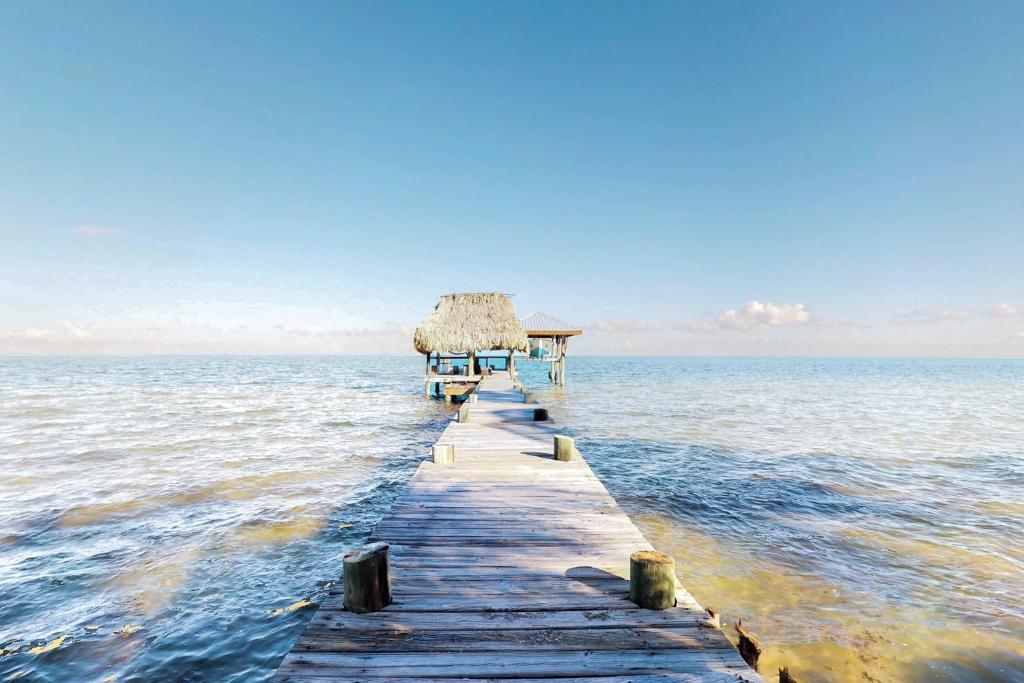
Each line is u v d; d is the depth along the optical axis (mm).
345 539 8070
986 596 6117
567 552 4617
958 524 8688
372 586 3457
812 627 5395
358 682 2707
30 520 8844
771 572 6770
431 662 2896
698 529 8438
